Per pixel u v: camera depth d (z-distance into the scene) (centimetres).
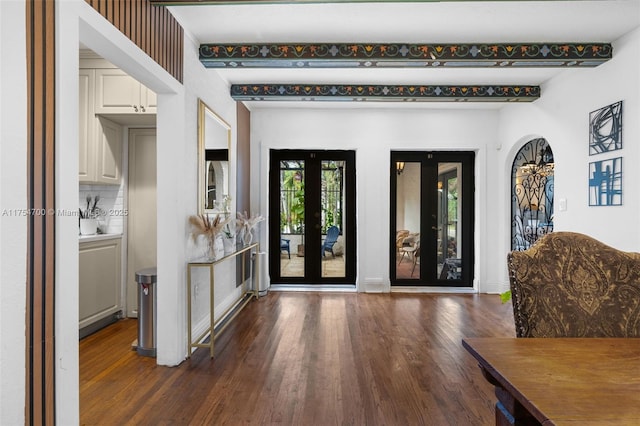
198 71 322
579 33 298
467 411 209
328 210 550
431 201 546
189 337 286
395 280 546
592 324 125
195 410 210
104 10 185
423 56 318
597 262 131
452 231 546
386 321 380
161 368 267
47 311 147
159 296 276
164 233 277
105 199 386
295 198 550
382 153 518
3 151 128
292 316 398
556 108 389
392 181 546
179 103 281
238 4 233
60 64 152
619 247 299
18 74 133
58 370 152
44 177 145
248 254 496
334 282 552
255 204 518
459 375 255
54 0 150
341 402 219
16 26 132
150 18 236
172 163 278
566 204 371
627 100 293
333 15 272
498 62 323
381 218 518
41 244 144
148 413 207
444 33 300
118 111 339
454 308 433
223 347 307
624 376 90
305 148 521
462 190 542
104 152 354
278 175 548
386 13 269
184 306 289
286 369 264
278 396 226
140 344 293
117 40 197
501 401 99
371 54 319
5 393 130
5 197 129
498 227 516
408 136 517
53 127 149
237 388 236
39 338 144
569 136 366
